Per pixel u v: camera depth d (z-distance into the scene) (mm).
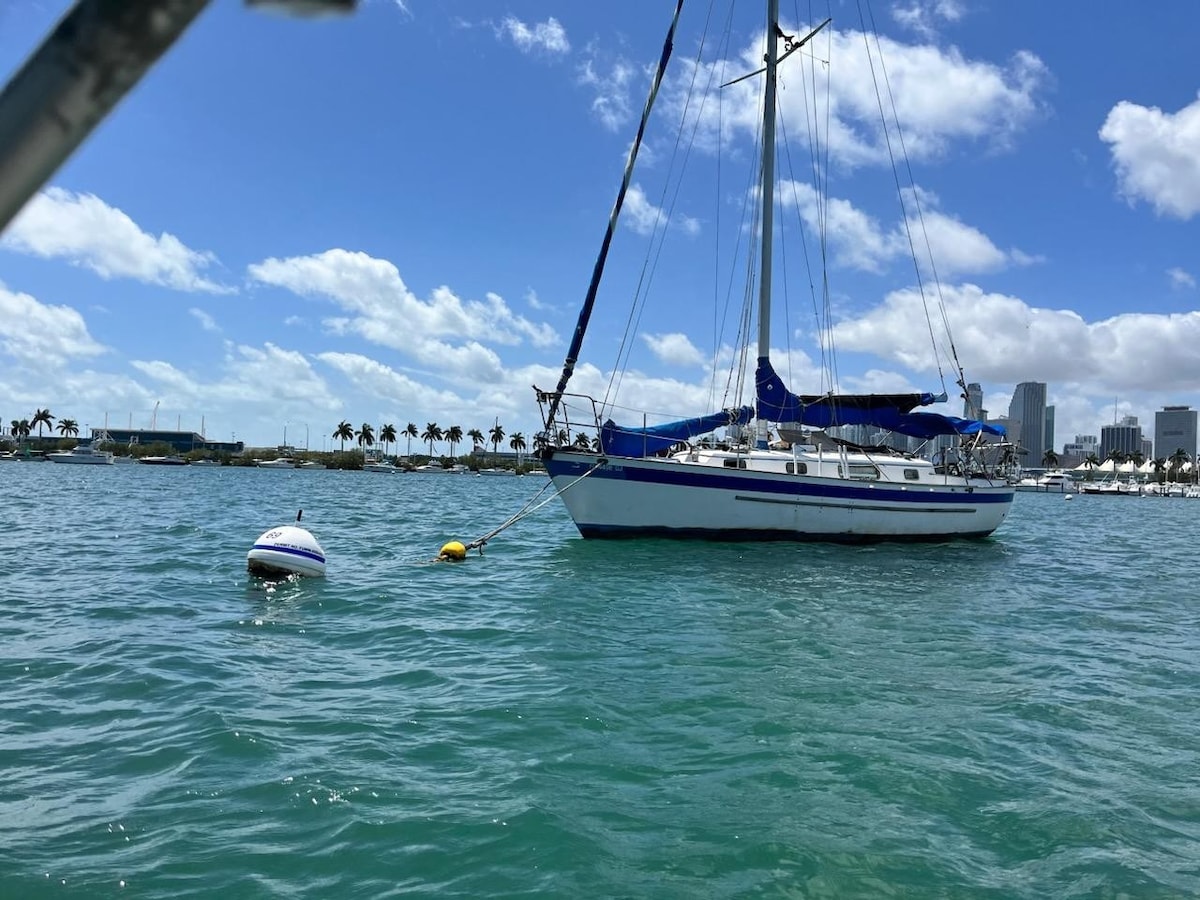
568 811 5438
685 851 4957
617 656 9758
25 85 877
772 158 23594
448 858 4781
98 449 154125
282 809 5340
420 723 7113
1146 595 16266
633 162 20953
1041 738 7164
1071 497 119750
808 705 7910
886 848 5059
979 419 25234
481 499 52406
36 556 17859
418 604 12898
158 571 15633
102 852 4750
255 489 57812
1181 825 5492
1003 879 4730
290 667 8938
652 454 21922
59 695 7672
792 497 21375
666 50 21109
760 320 23453
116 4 837
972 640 11148
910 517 23094
